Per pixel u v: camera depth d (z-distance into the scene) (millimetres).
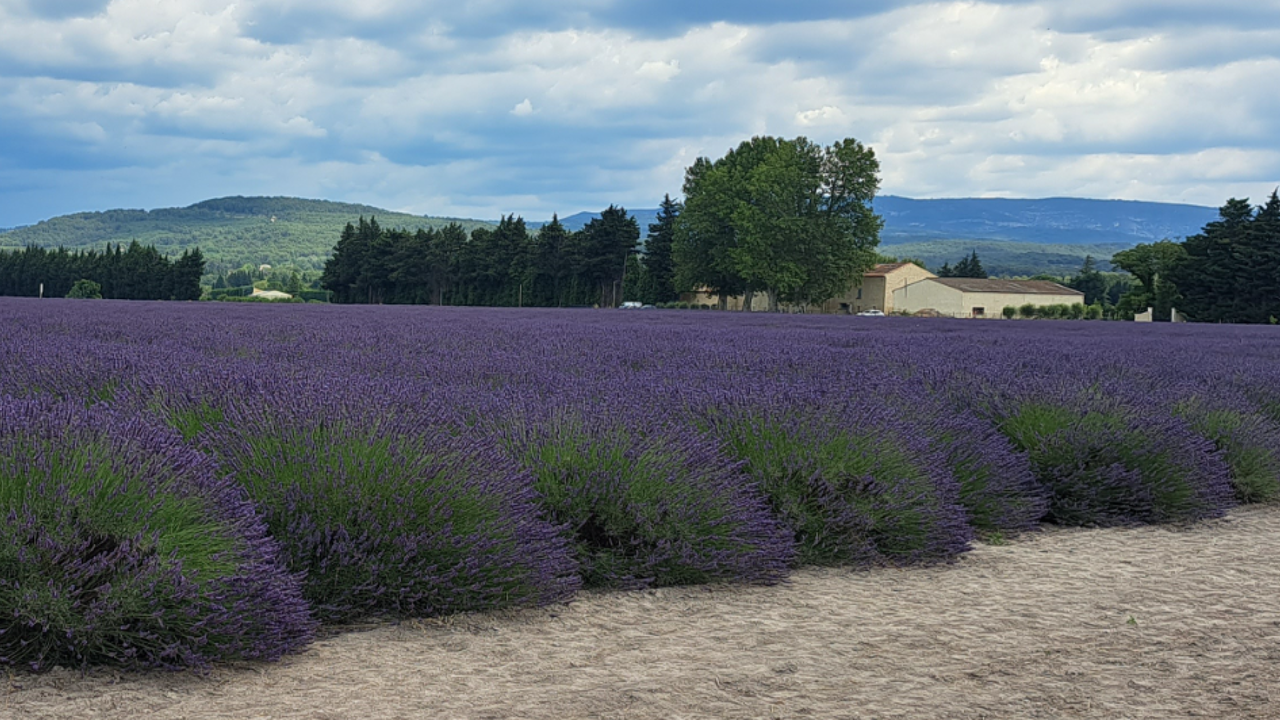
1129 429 6816
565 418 5156
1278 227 69625
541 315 36156
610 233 90188
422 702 3002
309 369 7742
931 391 8422
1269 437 7676
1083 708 3117
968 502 5918
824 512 5125
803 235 71562
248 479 4039
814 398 6129
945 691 3234
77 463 3393
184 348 10094
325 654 3471
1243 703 3189
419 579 3928
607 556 4496
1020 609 4301
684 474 4812
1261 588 4754
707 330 20969
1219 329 36531
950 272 147000
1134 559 5395
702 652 3596
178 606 3229
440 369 8656
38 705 2865
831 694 3178
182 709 2889
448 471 4156
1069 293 105000
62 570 3150
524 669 3357
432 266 100250
